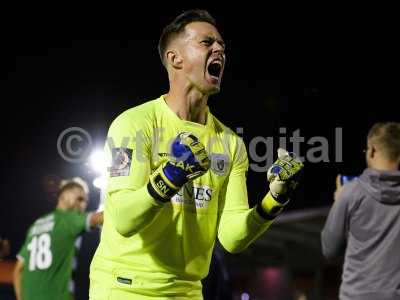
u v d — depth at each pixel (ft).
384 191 19.12
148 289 13.00
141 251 13.03
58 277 29.01
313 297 59.41
